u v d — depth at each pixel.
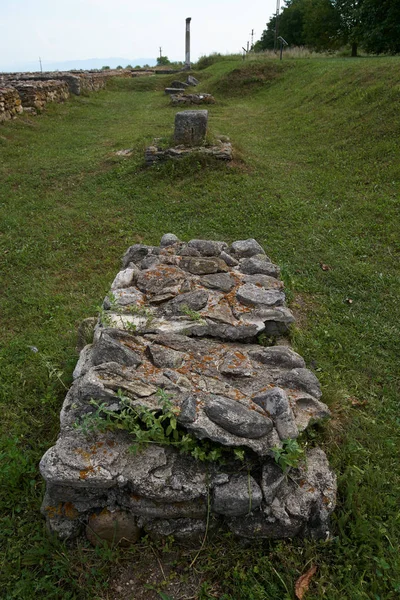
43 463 2.31
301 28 32.47
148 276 3.84
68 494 2.37
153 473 2.34
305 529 2.44
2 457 2.98
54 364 3.84
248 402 2.63
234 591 2.27
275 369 3.00
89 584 2.30
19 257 5.98
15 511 2.70
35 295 5.14
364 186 7.76
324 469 2.58
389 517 2.64
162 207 7.51
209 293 3.63
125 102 17.73
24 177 8.84
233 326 3.27
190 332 3.24
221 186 8.07
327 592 2.27
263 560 2.36
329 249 6.00
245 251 4.51
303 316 4.71
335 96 12.30
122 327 3.20
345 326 4.55
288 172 8.82
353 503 2.63
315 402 2.81
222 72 19.77
